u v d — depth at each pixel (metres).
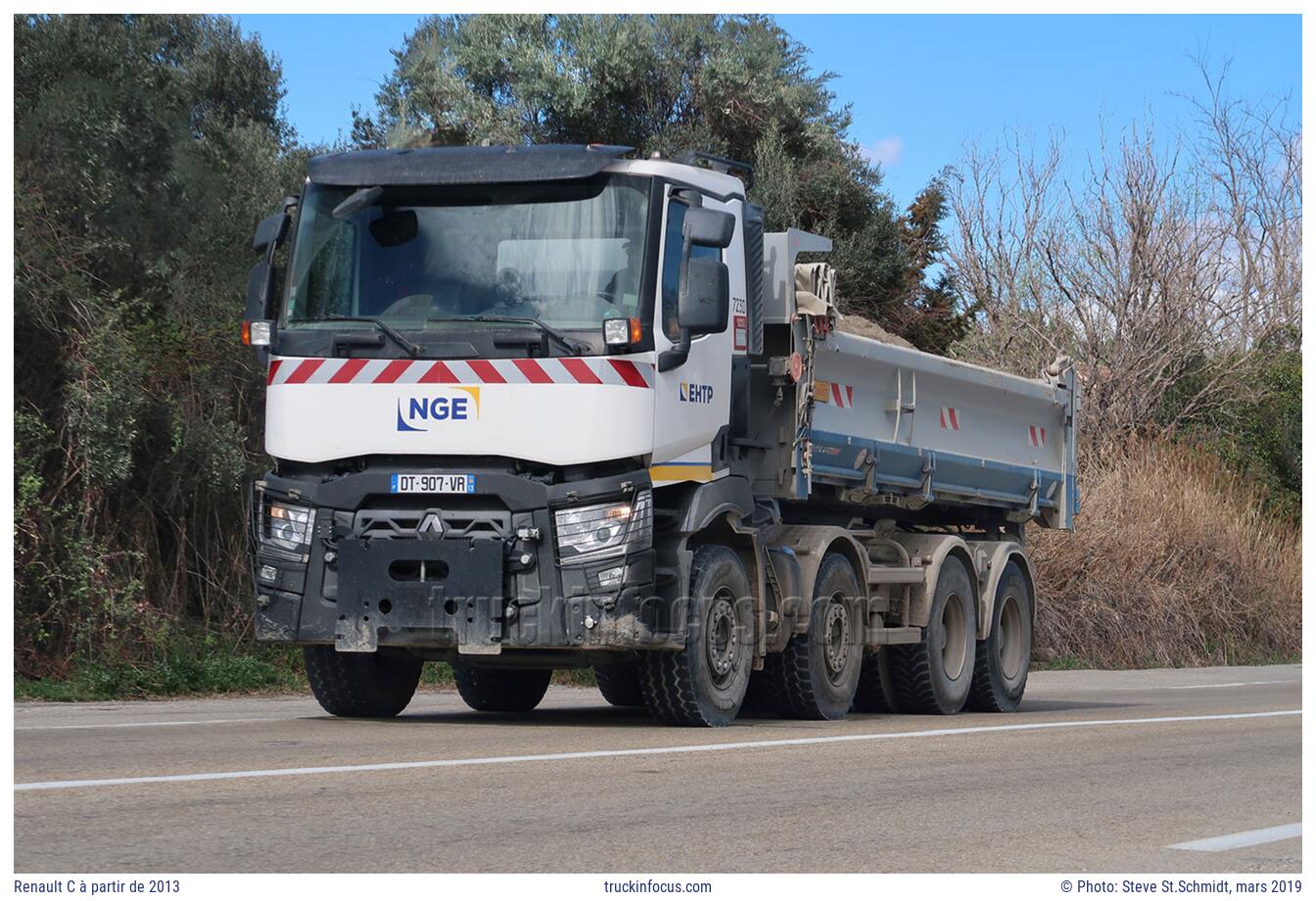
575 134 30.23
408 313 9.48
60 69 16.53
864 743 9.30
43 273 14.02
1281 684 20.27
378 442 9.38
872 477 12.31
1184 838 6.09
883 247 31.73
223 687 13.59
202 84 26.66
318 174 9.82
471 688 12.40
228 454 15.05
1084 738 10.13
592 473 9.30
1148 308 32.47
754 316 10.83
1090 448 27.95
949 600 13.17
